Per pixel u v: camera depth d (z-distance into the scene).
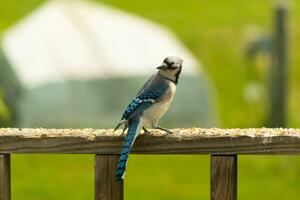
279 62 22.48
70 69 21.89
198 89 22.23
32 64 21.98
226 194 5.36
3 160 5.59
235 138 5.35
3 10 37.22
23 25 24.08
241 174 18.98
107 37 23.30
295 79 26.94
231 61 28.55
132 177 19.12
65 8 24.42
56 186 18.28
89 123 21.67
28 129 5.82
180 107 22.14
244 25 33.47
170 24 34.81
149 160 20.16
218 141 5.39
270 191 18.08
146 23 24.72
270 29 31.97
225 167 5.37
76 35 23.20
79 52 22.53
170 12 36.88
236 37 31.28
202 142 5.43
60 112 21.50
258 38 26.73
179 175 19.39
